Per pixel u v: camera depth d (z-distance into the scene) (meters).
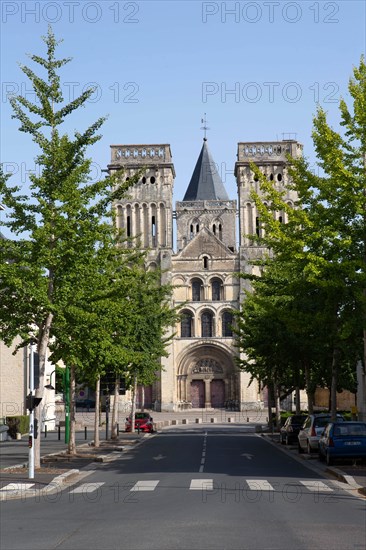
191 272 102.31
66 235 27.45
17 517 16.19
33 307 27.78
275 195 29.50
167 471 27.05
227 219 124.31
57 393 83.25
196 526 14.24
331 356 39.41
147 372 55.12
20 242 27.69
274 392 63.81
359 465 27.80
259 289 42.12
